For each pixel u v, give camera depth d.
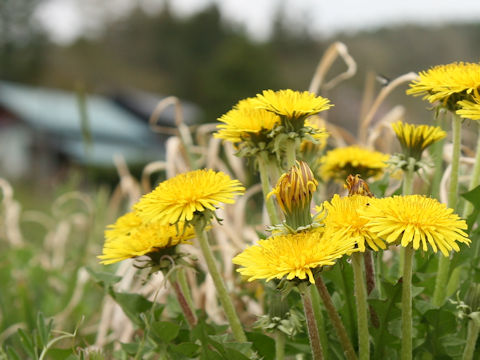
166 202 0.43
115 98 9.68
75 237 0.92
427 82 0.46
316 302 0.47
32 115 7.06
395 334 0.47
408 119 0.75
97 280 0.50
